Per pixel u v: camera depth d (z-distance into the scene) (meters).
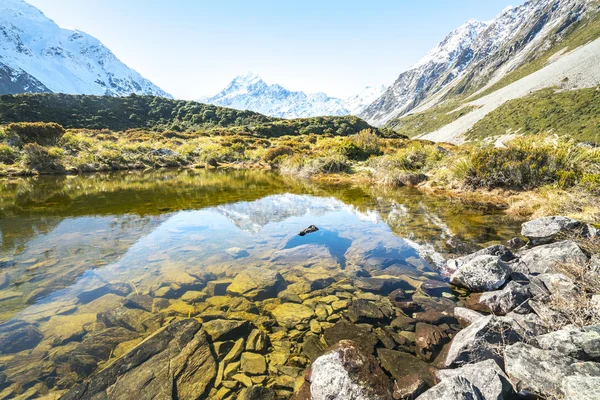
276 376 3.04
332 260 5.82
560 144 11.04
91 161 22.38
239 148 32.59
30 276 5.13
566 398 2.41
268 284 4.84
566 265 4.61
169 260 5.82
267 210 9.85
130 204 10.63
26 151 19.91
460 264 5.41
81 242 6.79
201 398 2.77
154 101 69.38
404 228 7.77
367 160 21.03
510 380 2.85
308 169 19.06
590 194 7.73
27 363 3.17
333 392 2.67
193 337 3.48
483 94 182.00
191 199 11.57
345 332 3.66
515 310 3.93
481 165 11.72
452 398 2.40
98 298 4.45
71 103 56.25
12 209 9.77
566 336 3.06
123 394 2.74
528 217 8.43
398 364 3.12
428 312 4.11
